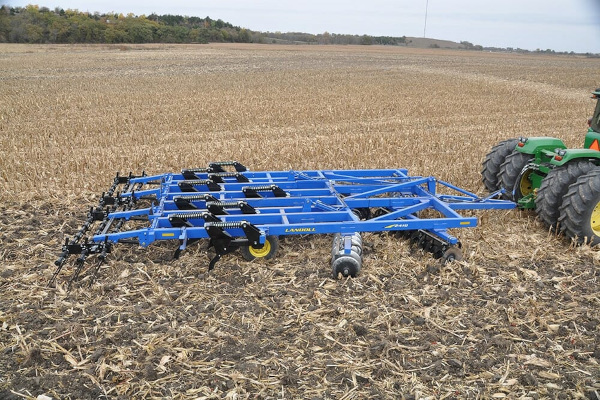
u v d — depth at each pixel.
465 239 6.87
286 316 4.97
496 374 4.16
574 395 3.92
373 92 24.91
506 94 25.16
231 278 5.76
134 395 3.91
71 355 4.33
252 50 67.12
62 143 13.33
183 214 5.95
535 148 7.47
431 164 10.90
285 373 4.16
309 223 6.02
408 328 4.78
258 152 12.05
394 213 6.34
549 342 4.59
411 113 19.14
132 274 5.82
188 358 4.33
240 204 6.32
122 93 23.41
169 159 11.34
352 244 5.89
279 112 18.61
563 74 37.53
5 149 12.32
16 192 8.75
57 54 51.28
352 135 14.63
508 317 4.95
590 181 6.30
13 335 4.60
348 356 4.38
